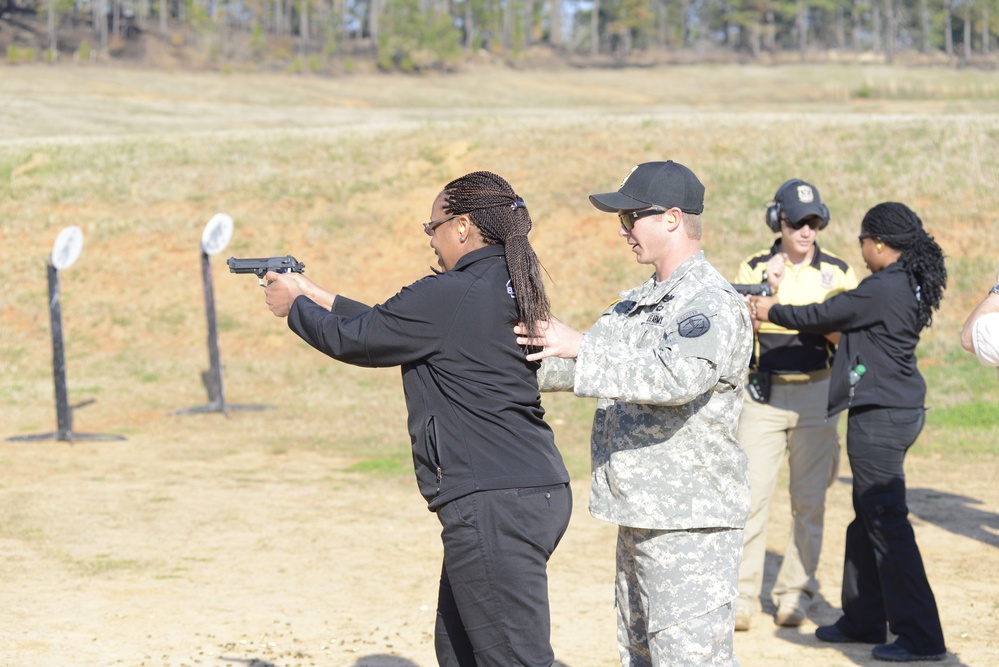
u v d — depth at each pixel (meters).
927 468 10.70
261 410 14.98
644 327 3.52
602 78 86.06
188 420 14.37
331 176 23.70
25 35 90.25
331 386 16.38
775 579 7.30
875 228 5.37
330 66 89.75
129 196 23.64
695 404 3.43
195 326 19.28
